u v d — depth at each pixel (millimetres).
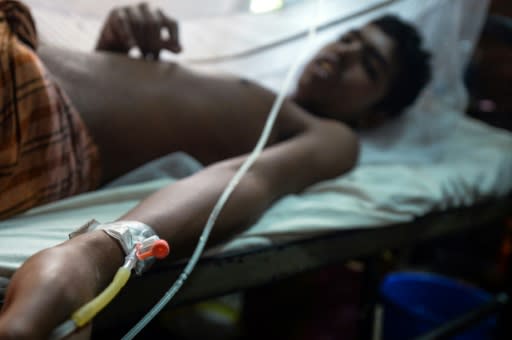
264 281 925
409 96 1595
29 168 812
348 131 1326
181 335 1591
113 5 1333
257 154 974
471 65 2053
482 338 1484
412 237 1221
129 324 764
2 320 459
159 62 1197
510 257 1555
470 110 2098
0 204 781
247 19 1450
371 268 1313
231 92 1240
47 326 475
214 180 858
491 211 1476
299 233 963
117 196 909
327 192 1162
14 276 537
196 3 1423
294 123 1271
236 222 849
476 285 2086
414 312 1407
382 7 1408
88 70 1047
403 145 1612
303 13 1401
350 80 1456
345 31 1487
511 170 1567
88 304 502
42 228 751
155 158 1099
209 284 836
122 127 1040
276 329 1654
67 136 881
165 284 770
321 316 1651
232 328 1652
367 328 1338
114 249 630
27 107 791
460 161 1562
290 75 1083
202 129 1167
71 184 903
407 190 1209
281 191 1028
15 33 867
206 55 1438
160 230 719
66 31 1248
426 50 1607
